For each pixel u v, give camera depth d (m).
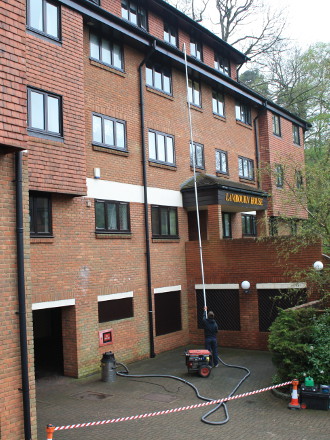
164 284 15.50
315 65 31.89
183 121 17.16
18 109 6.80
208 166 18.28
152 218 15.27
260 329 15.32
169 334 15.56
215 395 10.34
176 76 17.03
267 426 8.34
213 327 13.20
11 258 6.89
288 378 10.08
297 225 13.32
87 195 12.64
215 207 16.22
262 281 15.27
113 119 13.89
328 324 10.70
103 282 12.95
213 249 16.23
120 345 13.39
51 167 10.98
